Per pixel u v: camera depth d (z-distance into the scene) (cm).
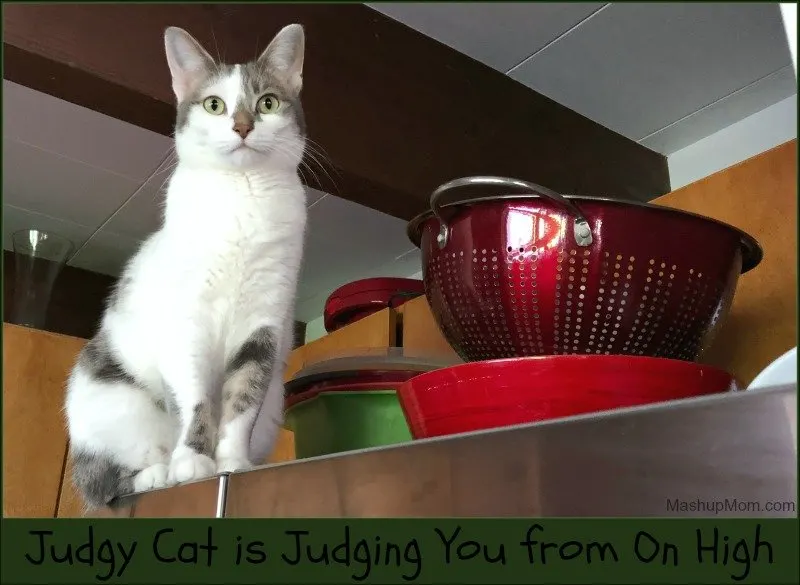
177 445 105
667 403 43
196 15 136
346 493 61
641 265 70
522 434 50
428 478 56
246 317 117
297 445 123
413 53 154
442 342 145
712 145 164
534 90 163
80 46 120
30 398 203
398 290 180
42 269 243
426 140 150
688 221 71
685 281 71
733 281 77
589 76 154
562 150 163
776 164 102
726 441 42
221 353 114
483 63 160
